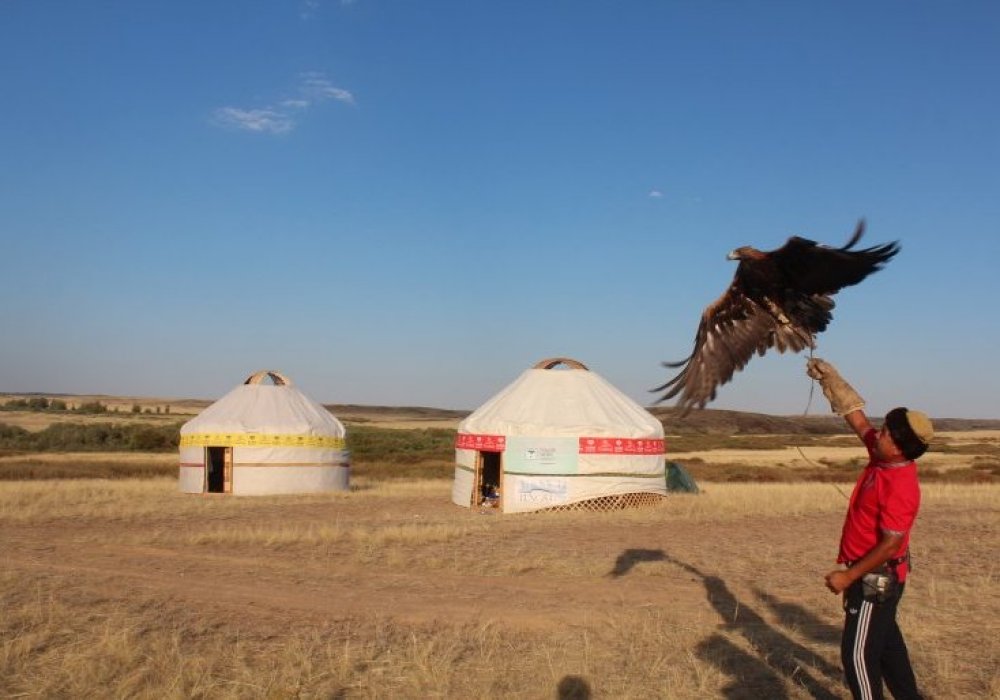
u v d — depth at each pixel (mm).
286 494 22609
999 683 5812
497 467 22594
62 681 5922
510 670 6312
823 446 64625
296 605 8508
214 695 5676
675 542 13547
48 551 11820
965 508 18781
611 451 19094
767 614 8273
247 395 23891
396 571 10539
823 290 3518
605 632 7477
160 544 12523
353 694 5734
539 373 20875
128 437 49375
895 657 4711
